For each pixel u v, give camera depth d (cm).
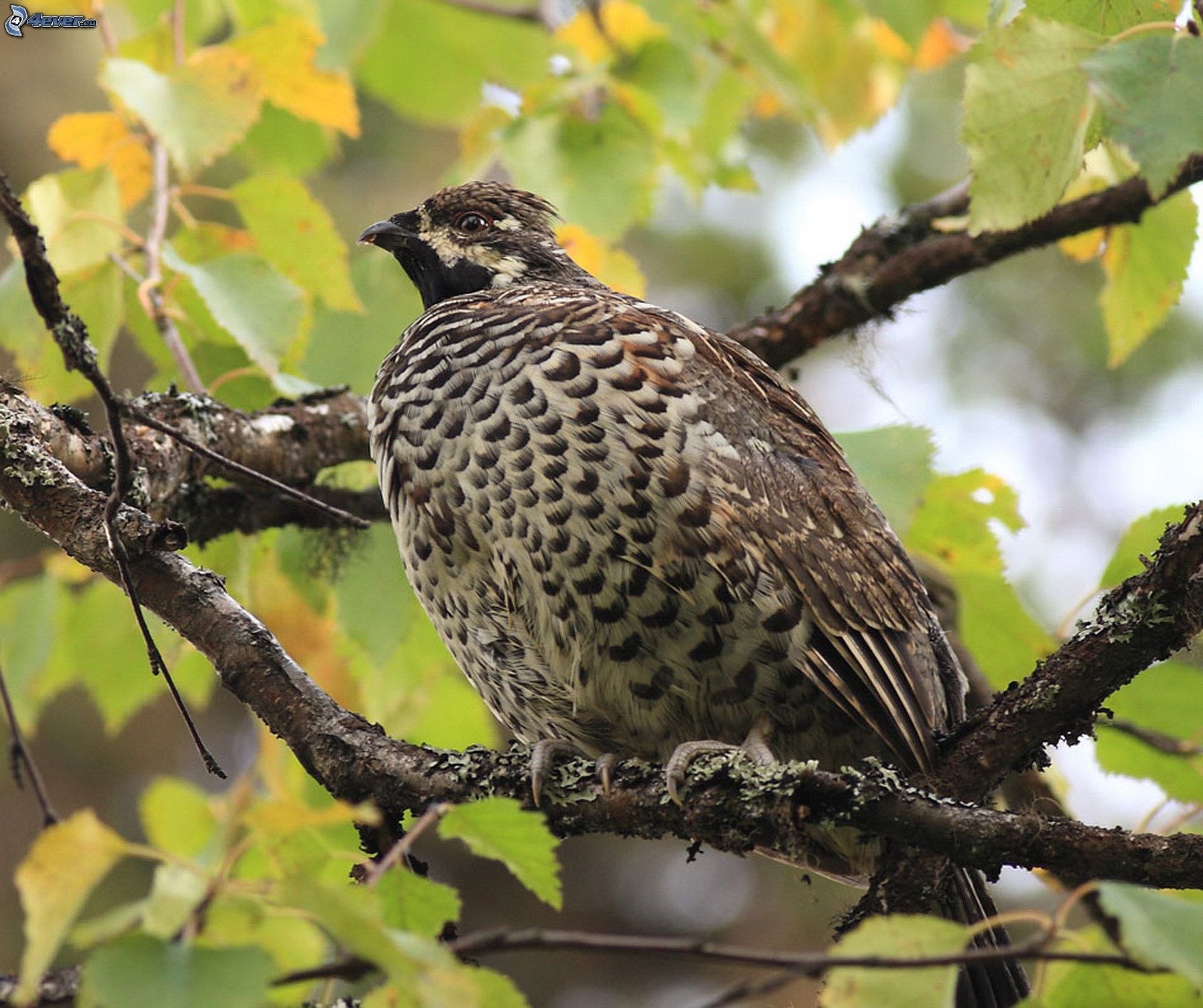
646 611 755
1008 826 591
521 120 919
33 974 432
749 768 634
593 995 1542
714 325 1616
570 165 913
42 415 738
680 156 1031
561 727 823
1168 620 648
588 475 753
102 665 923
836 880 796
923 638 841
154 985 422
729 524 752
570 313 797
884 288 1032
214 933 441
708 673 768
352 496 963
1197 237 923
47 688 935
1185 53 600
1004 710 689
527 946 464
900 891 690
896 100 1159
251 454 891
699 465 756
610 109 930
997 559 955
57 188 845
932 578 1057
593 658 771
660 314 830
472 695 970
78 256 859
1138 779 895
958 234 1023
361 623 917
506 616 792
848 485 836
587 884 1602
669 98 950
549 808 670
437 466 784
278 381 837
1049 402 1642
